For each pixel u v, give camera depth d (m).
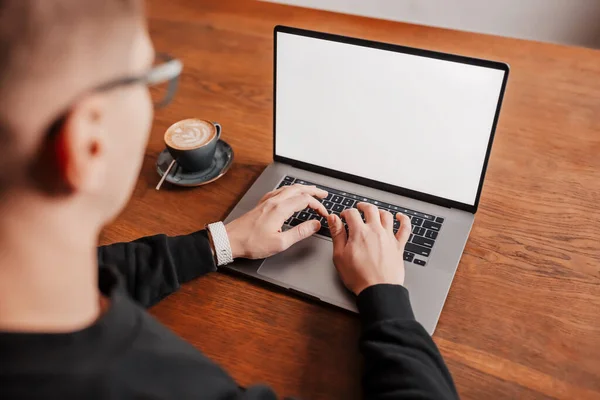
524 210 0.94
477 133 0.87
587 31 1.70
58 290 0.46
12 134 0.39
